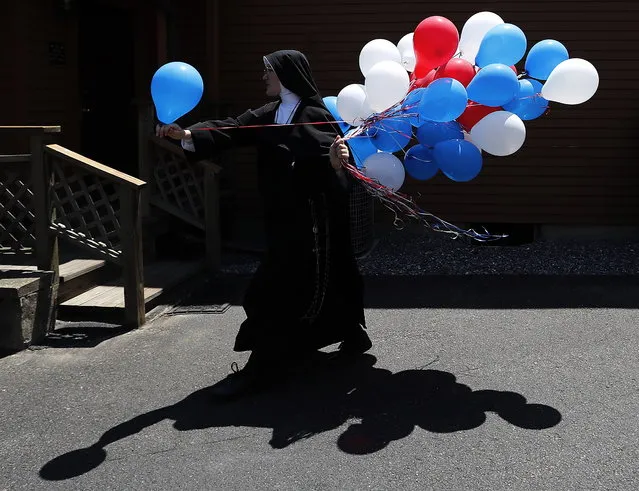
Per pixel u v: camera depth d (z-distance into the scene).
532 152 8.43
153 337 5.38
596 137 8.35
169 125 4.10
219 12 8.67
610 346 5.01
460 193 8.54
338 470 3.46
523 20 8.30
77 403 4.28
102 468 3.54
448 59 4.05
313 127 4.15
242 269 7.43
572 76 3.89
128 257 5.51
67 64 7.97
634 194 8.39
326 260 4.28
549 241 8.48
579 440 3.69
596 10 8.20
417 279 6.98
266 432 3.85
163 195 7.19
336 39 8.57
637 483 3.30
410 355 4.90
